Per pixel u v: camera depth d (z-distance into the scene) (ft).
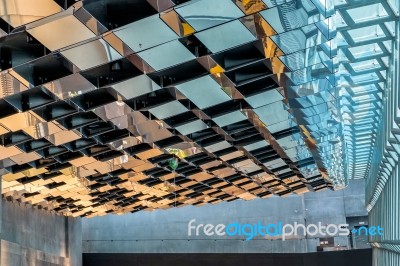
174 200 136.56
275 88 65.41
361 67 70.90
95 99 59.82
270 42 51.21
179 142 85.35
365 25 55.83
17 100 55.93
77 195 117.08
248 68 59.47
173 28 44.39
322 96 71.87
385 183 116.57
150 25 43.42
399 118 62.59
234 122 75.92
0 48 45.39
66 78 50.29
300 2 43.78
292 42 51.47
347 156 128.88
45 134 66.80
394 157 90.27
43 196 112.37
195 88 60.59
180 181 117.50
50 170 90.63
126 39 44.62
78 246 146.72
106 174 104.17
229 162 106.52
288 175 127.13
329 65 59.52
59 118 60.90
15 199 112.78
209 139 88.17
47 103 55.72
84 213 139.85
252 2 42.50
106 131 70.90
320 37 51.01
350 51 65.05
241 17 45.09
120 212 143.84
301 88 66.13
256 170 115.96
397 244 94.48
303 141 95.96
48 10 37.45
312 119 82.43
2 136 69.46
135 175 106.42
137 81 54.70
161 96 63.52
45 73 49.75
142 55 49.19
